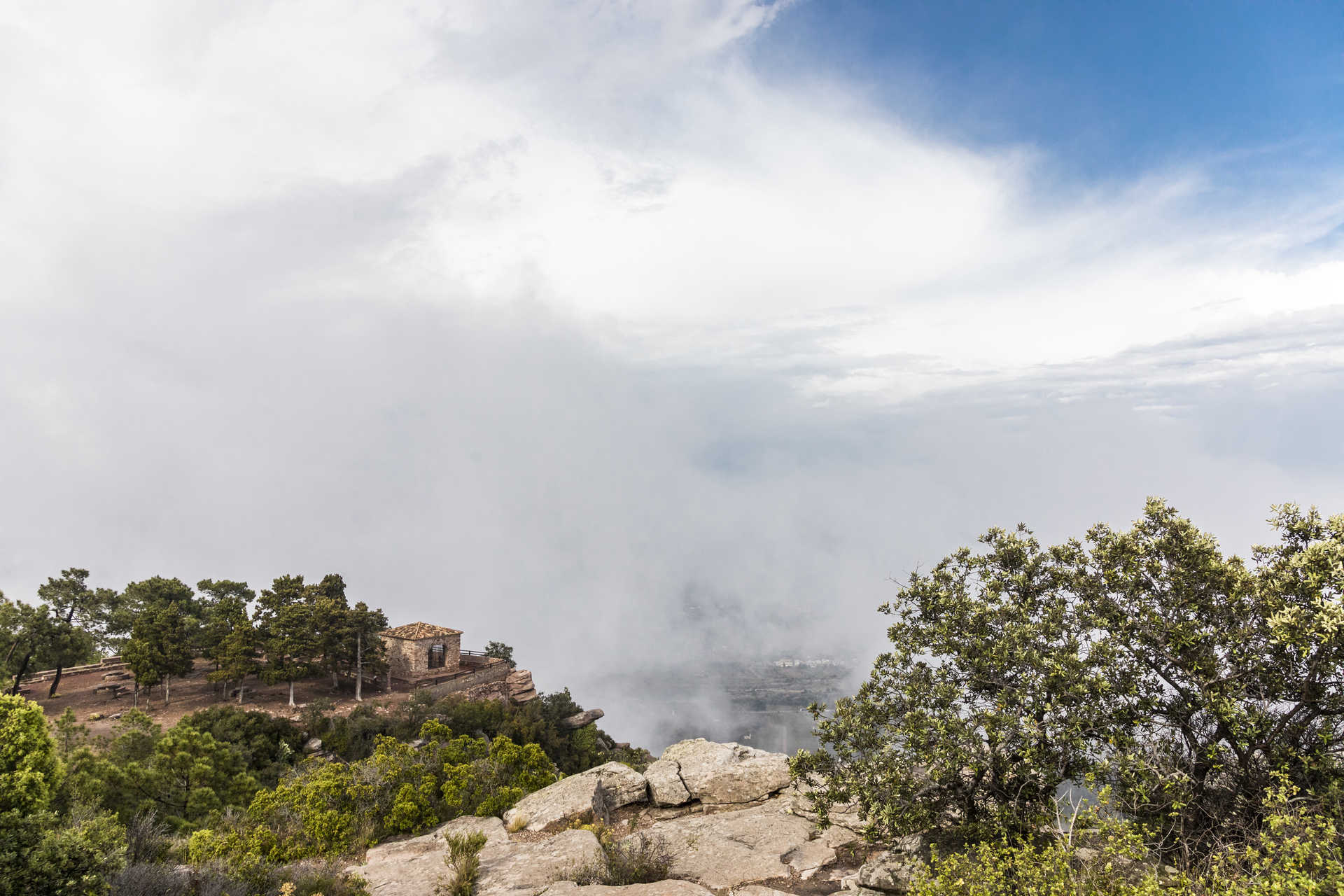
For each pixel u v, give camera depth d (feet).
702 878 40.34
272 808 58.85
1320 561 29.01
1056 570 36.50
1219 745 30.63
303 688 204.74
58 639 185.06
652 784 60.95
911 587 38.47
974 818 33.71
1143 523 35.06
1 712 43.45
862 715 36.32
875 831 35.24
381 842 55.88
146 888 39.47
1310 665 28.81
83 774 80.12
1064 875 24.86
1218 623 32.48
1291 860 21.54
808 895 37.76
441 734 78.95
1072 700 31.89
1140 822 28.89
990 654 33.60
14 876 36.19
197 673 221.46
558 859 43.47
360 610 196.03
